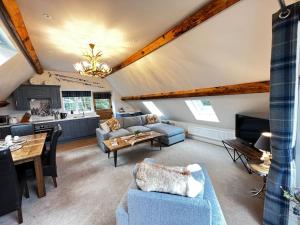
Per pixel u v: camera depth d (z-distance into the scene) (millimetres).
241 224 1633
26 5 1705
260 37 1748
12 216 1902
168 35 2334
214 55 2334
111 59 3822
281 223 1458
